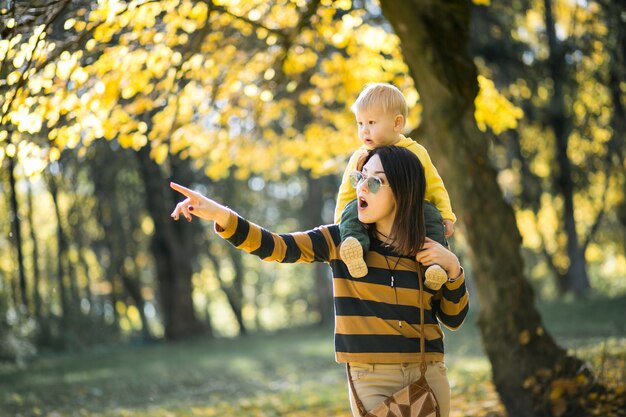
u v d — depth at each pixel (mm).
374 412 3158
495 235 7012
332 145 10734
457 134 7051
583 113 18391
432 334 3318
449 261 3254
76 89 6578
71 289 24453
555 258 27609
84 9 6352
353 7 9281
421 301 3266
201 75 8773
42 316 22172
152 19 6848
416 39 7109
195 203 3246
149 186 24359
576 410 6473
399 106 3527
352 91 9945
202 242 31484
